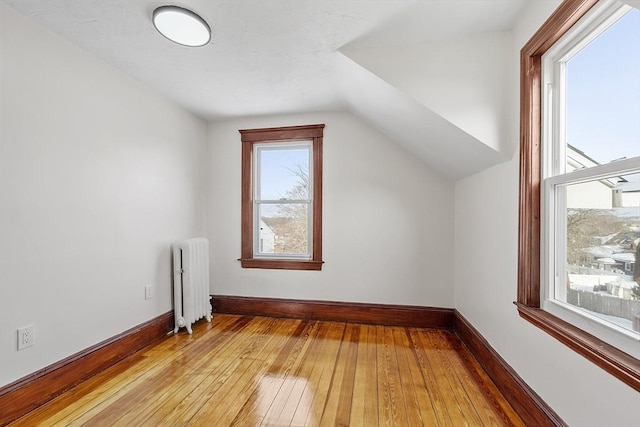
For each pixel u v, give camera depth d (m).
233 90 2.51
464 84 1.78
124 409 1.59
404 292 2.89
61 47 1.76
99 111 2.01
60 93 1.75
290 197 3.20
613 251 1.07
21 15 1.55
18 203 1.54
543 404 1.33
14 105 1.52
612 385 0.98
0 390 1.45
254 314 3.17
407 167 2.89
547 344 1.32
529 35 1.50
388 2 1.48
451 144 2.07
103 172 2.04
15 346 1.52
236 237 3.24
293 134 3.09
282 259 3.14
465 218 2.51
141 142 2.38
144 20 1.61
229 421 1.51
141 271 2.38
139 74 2.23
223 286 3.26
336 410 1.60
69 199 1.81
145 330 2.38
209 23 1.63
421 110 1.89
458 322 2.62
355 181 2.97
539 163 1.46
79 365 1.84
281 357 2.20
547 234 1.42
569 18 1.16
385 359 2.17
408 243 2.89
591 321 1.12
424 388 1.80
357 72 2.02
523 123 1.52
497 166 1.87
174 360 2.14
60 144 1.76
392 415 1.56
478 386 1.82
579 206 1.25
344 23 1.64
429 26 1.68
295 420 1.52
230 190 3.25
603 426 1.01
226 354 2.24
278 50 1.91
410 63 1.84
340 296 3.01
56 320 1.73
